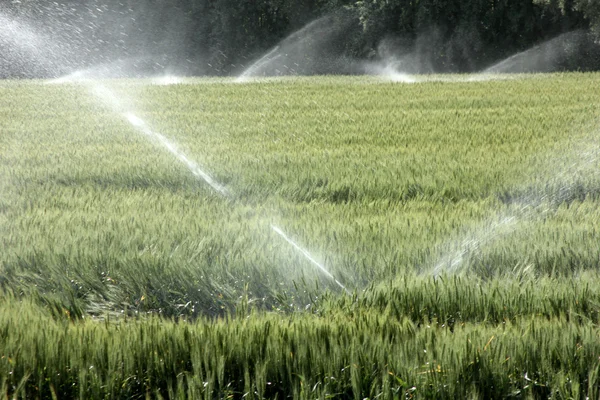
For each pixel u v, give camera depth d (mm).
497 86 43906
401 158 19094
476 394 6152
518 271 9492
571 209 13094
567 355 6715
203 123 28781
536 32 77812
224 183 16578
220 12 90875
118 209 13719
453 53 80000
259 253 10039
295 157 19594
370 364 6629
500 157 18547
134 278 9523
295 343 7004
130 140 24000
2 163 19453
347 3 88000
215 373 6590
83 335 7148
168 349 6910
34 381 6625
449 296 8539
